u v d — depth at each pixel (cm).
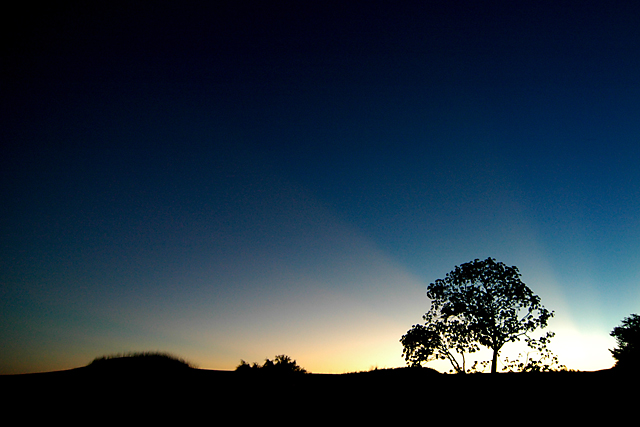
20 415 1839
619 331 4466
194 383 2603
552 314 3791
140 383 2525
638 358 3878
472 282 4003
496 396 2098
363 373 3269
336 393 2380
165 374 2845
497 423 1672
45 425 1705
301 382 2745
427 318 4116
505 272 3931
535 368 3616
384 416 1875
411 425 1716
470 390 2291
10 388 2336
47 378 2619
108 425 1717
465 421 1728
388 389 2448
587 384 2141
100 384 2461
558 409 1781
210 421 1811
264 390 2452
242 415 1912
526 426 1605
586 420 1612
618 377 2197
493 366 3697
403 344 4000
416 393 2306
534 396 2027
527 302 3825
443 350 3875
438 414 1861
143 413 1902
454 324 3919
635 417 1585
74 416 1830
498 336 3756
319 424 1770
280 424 1775
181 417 1859
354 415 1906
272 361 3709
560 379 2344
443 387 2422
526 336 3759
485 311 3844
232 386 2545
